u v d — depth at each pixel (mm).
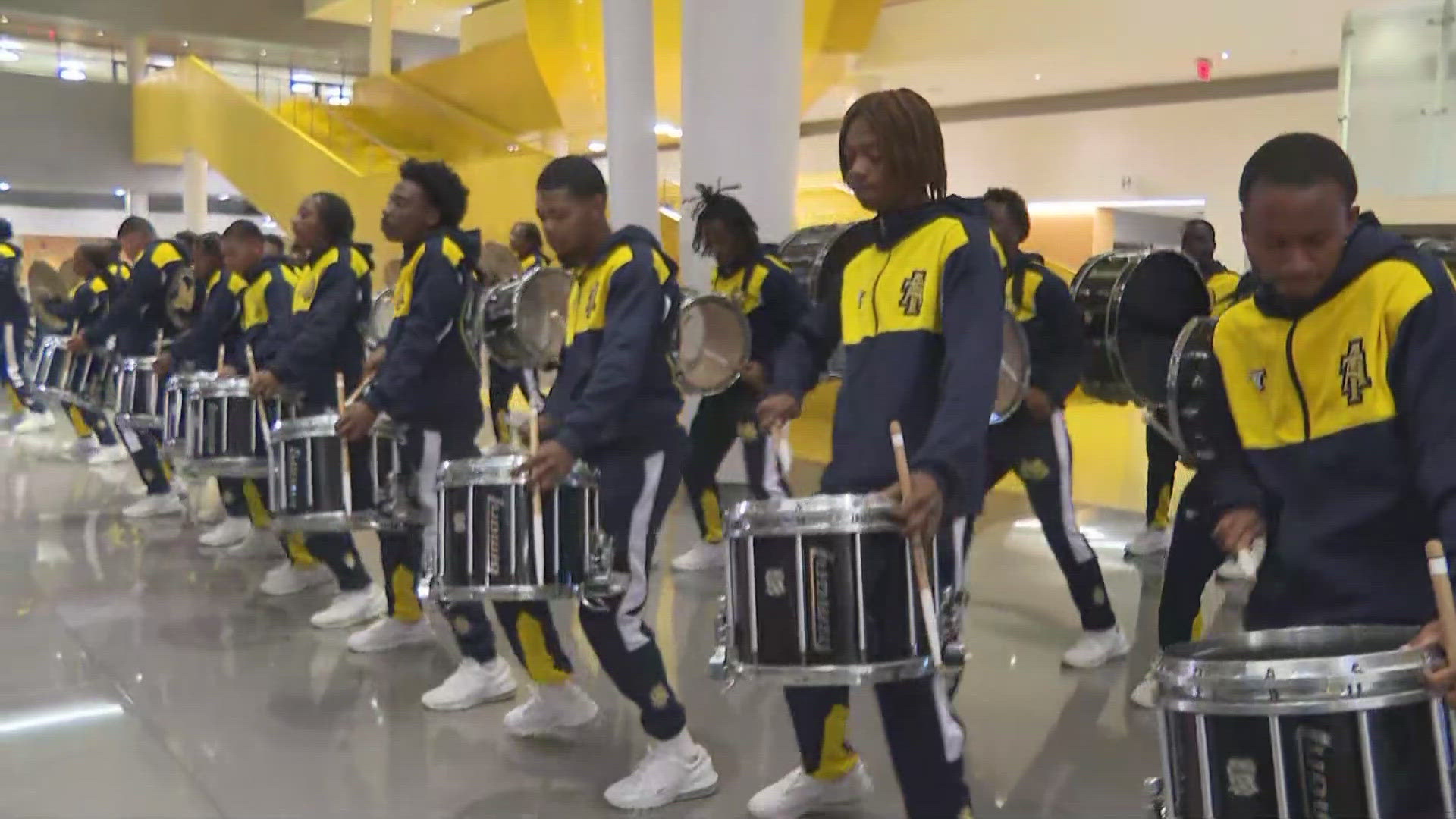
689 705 3555
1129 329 4016
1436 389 1586
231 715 3504
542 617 3256
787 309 4840
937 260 2041
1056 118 14578
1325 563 1720
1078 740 3252
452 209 3736
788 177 6520
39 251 18609
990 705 3537
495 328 4363
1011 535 6008
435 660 4055
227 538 5793
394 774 3074
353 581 4523
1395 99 7297
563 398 2889
